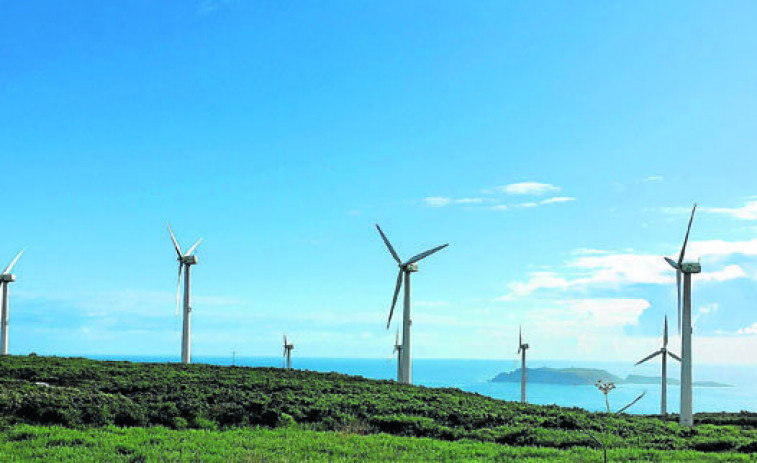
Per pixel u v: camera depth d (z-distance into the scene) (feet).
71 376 155.12
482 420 135.85
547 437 119.34
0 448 90.33
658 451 108.06
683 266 182.09
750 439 124.98
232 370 195.93
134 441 98.17
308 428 122.62
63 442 96.27
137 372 171.63
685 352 177.47
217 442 100.07
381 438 111.24
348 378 197.98
